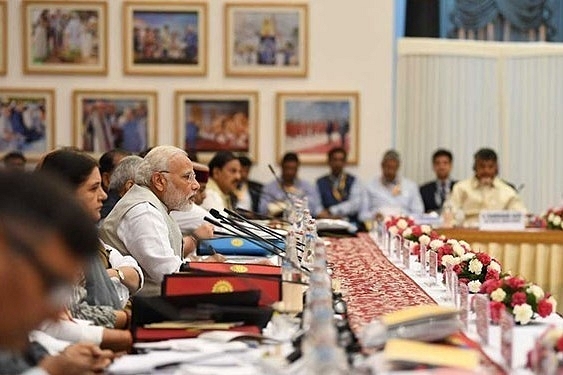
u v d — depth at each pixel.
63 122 12.26
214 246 6.71
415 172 12.72
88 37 12.25
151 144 12.30
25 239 2.16
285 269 4.20
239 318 3.72
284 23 12.36
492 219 9.61
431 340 3.40
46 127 12.25
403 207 12.01
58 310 2.27
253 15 12.34
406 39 12.73
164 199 5.77
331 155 12.13
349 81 12.45
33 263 2.16
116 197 6.35
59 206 2.23
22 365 2.81
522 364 3.22
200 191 7.90
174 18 12.27
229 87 12.37
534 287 4.11
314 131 12.41
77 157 4.44
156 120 12.30
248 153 12.35
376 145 12.46
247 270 4.80
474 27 12.98
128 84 12.30
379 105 12.45
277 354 3.19
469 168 12.73
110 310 4.23
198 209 7.04
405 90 12.73
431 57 12.68
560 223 9.70
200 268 4.84
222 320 3.73
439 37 13.03
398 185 12.06
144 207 5.45
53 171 4.41
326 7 12.41
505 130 12.78
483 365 3.17
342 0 12.40
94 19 12.23
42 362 3.06
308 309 3.34
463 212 10.79
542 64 12.69
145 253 5.32
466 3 12.98
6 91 12.19
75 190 4.41
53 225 2.20
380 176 12.13
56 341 3.56
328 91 12.40
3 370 2.74
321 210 12.08
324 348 2.65
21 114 12.21
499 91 12.79
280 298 3.96
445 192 12.17
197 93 12.30
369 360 2.94
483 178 11.15
